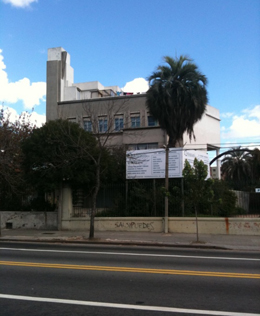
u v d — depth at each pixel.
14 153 19.78
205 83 22.11
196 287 6.36
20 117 24.31
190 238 15.23
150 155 18.72
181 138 23.44
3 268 8.20
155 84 21.69
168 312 4.88
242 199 21.30
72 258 9.88
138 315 4.75
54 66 34.47
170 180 19.30
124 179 20.67
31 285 6.47
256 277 7.27
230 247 12.93
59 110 32.53
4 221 20.28
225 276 7.35
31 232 18.17
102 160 18.34
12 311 4.93
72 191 19.42
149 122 29.66
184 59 22.22
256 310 4.99
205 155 19.86
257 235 16.14
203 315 4.76
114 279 7.00
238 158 44.38
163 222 17.41
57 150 17.95
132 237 15.58
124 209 19.00
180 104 21.42
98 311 4.93
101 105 28.77
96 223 18.39
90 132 19.12
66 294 5.84
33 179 18.41
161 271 7.87
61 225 18.92
